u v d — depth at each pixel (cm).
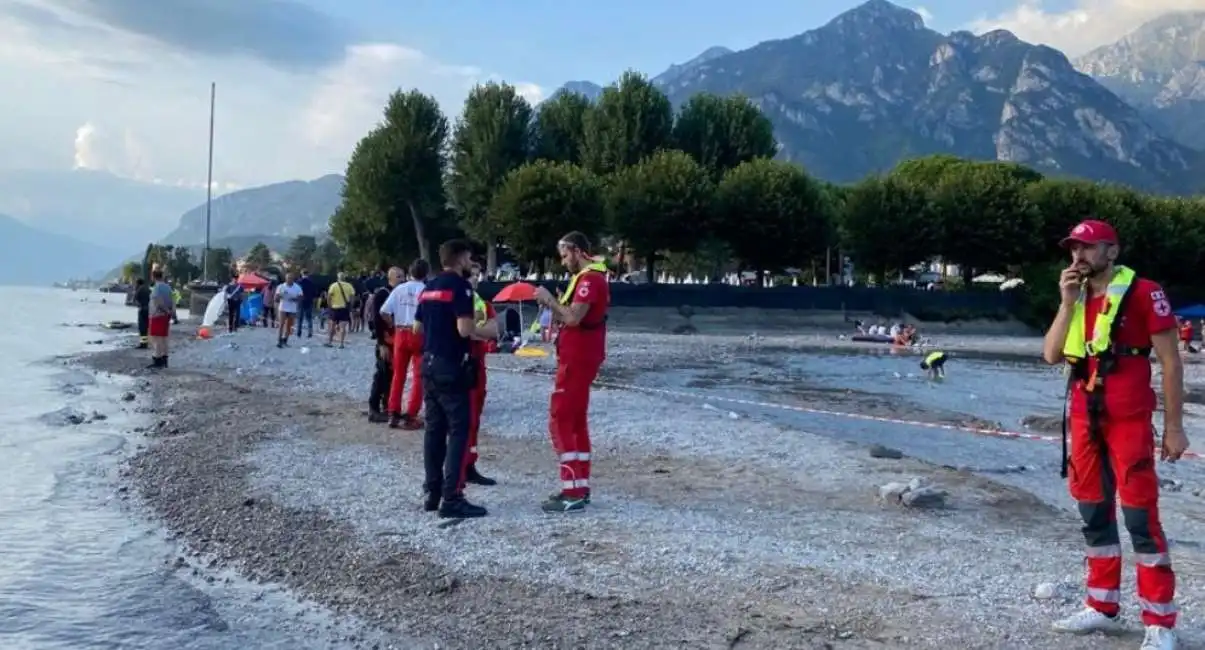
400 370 1371
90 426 1455
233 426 1416
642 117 7350
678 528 822
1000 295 6294
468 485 996
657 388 2214
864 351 4147
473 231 7231
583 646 573
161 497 977
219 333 3672
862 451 1243
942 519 888
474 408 992
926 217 6781
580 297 866
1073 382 580
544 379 2016
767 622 602
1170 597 543
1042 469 1266
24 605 662
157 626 623
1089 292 569
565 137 7719
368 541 794
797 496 972
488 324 876
